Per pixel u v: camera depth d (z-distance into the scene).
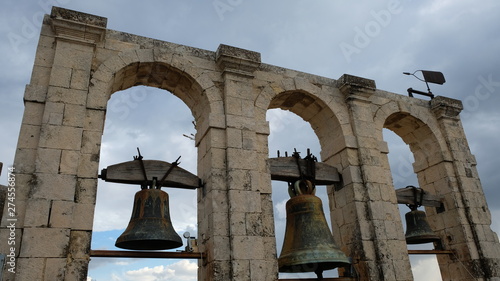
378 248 10.73
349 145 12.00
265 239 9.70
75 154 8.67
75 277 7.82
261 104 11.41
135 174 9.62
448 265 13.27
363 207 11.30
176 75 11.09
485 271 12.40
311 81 12.67
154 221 8.98
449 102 14.79
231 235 9.20
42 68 9.47
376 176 11.83
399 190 13.03
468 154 14.44
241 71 11.38
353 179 11.55
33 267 7.43
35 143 8.59
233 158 10.06
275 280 9.30
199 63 11.24
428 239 12.61
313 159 11.59
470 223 13.10
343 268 11.43
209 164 10.12
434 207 14.05
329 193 12.50
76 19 9.98
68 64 9.57
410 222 12.86
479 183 14.09
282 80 12.13
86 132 9.17
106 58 10.20
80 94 9.34
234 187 9.73
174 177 10.00
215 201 9.56
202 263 9.58
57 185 8.22
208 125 10.46
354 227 11.14
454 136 14.50
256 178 10.11
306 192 10.46
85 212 8.41
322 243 9.45
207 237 9.55
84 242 8.16
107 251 8.41
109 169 9.39
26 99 8.90
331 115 12.56
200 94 11.12
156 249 9.92
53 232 7.82
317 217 9.90
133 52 10.52
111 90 10.63
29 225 7.70
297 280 9.83
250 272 9.01
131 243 9.33
